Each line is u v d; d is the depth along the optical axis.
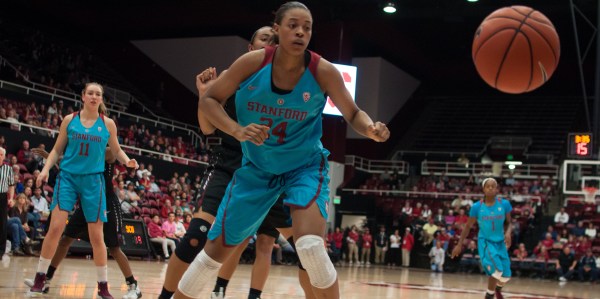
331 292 3.22
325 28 24.92
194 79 28.42
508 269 7.94
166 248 15.62
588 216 22.84
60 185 5.68
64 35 29.09
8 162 15.57
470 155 30.73
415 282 13.73
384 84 30.55
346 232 23.91
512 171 27.53
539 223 23.16
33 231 13.50
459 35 30.47
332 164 24.84
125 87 28.70
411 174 29.16
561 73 33.44
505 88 6.46
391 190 26.06
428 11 23.91
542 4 23.28
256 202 3.39
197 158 23.45
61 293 6.15
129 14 28.09
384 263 23.67
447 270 21.92
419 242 23.30
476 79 34.59
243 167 3.45
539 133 31.56
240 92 3.28
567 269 19.55
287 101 3.25
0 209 9.32
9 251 12.60
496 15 6.53
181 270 3.86
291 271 14.65
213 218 4.23
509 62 6.29
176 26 27.58
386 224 24.86
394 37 29.00
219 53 28.19
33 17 28.08
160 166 20.33
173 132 24.88
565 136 31.06
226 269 5.10
